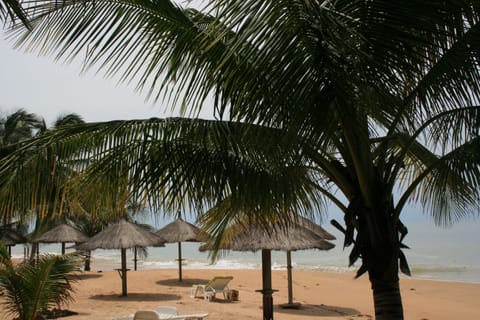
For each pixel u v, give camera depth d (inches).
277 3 120.6
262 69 131.6
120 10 174.6
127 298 577.3
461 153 184.1
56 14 167.2
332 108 143.6
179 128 179.2
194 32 177.6
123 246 601.0
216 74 163.8
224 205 200.7
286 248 380.2
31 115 880.3
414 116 173.9
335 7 138.7
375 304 188.5
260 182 174.6
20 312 352.2
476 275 1072.8
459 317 581.3
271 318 395.2
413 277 1037.8
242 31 119.8
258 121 146.0
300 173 180.9
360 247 189.6
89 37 171.0
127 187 179.8
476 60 159.3
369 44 134.8
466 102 169.0
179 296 606.5
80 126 184.7
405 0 135.0
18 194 178.2
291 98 136.3
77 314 446.3
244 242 382.6
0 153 563.2
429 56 156.8
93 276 835.4
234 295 598.2
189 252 2322.8
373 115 162.1
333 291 778.8
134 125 182.7
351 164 188.9
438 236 2719.0
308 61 132.9
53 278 353.1
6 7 123.5
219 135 172.7
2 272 344.8
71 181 183.8
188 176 173.9
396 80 143.9
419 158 238.8
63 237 792.9
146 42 177.0
